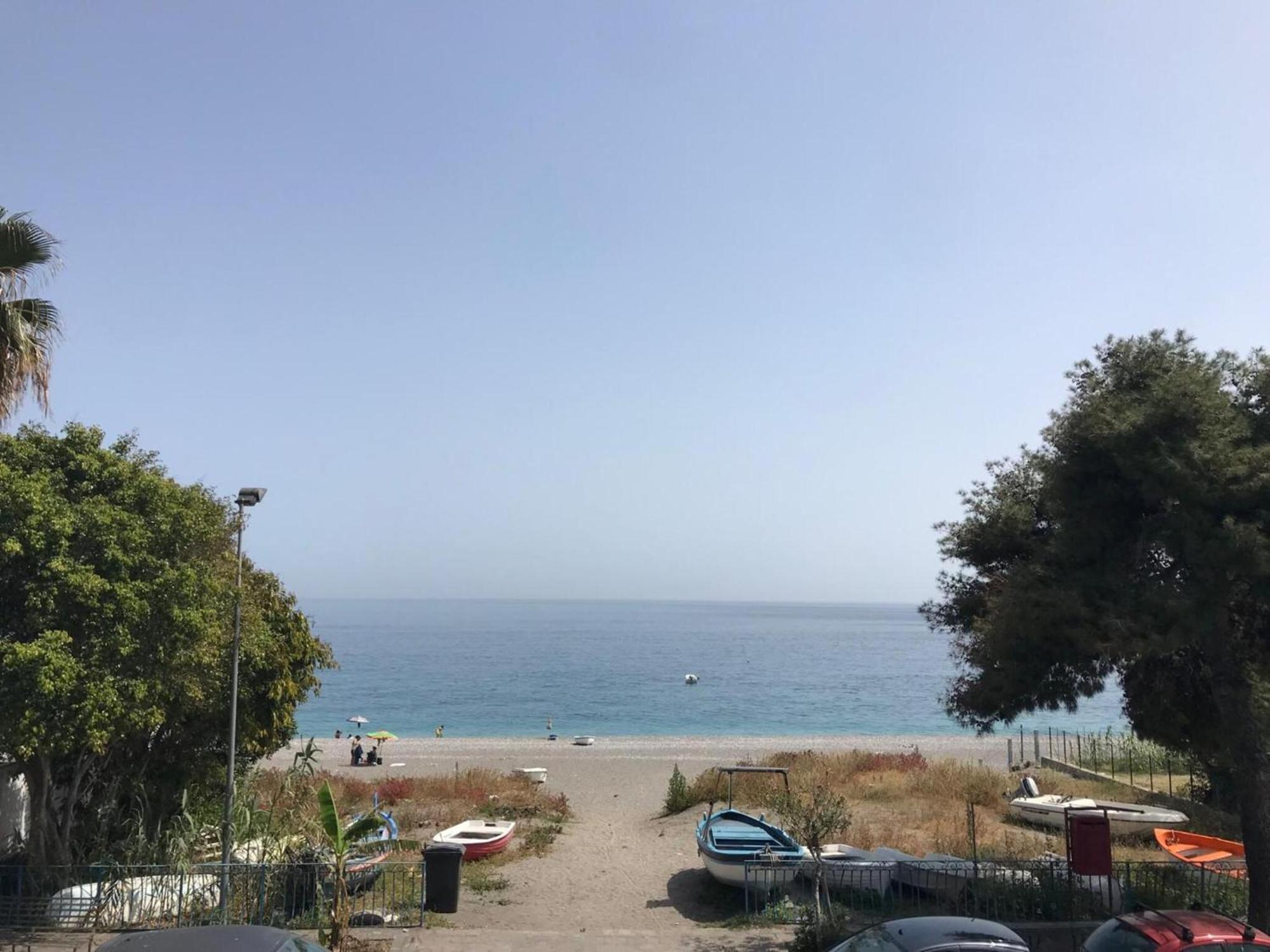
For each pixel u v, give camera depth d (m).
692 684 94.56
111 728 12.57
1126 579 12.12
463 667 115.50
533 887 17.05
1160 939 8.38
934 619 15.81
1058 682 13.36
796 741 52.38
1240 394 12.93
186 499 14.84
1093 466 12.60
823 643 178.50
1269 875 12.34
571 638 188.75
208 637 14.05
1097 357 13.73
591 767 38.47
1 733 12.17
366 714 71.81
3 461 13.94
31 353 14.31
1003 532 14.70
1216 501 11.55
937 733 62.69
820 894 14.79
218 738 17.25
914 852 19.52
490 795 27.88
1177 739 15.18
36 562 12.92
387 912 14.48
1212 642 12.55
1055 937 13.09
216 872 13.91
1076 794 27.03
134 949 7.85
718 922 14.77
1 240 14.37
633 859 19.59
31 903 13.51
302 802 18.91
